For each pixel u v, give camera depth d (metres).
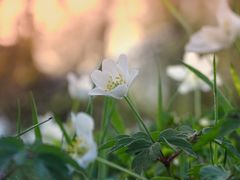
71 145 0.40
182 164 0.51
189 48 0.65
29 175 0.39
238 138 0.64
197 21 2.08
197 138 0.47
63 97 2.35
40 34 2.39
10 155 0.38
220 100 0.58
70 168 0.39
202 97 1.48
